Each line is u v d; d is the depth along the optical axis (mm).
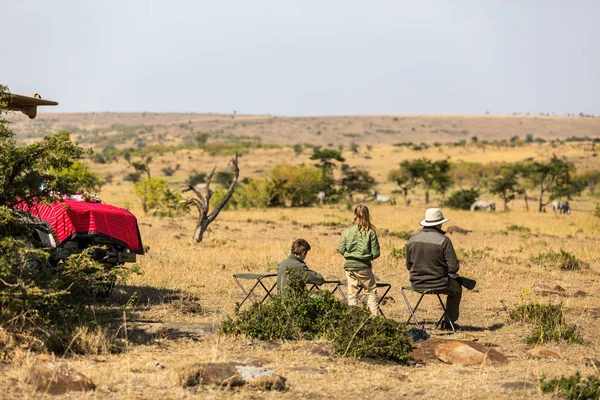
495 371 8477
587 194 101875
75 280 9297
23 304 8391
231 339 9492
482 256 21922
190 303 12094
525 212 62156
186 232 27500
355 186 69812
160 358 8320
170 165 166250
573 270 19984
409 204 68875
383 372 8227
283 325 9742
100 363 7961
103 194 72562
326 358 8656
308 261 19094
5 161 9328
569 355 9555
